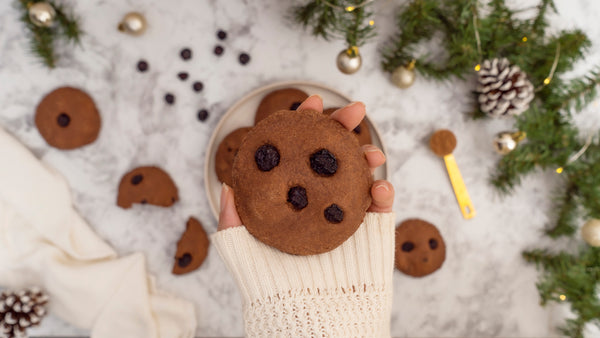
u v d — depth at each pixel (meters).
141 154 0.71
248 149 0.49
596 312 0.66
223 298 0.73
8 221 0.70
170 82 0.71
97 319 0.70
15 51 0.69
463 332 0.75
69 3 0.69
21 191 0.69
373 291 0.49
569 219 0.70
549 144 0.69
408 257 0.71
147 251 0.72
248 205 0.48
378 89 0.72
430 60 0.71
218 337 0.74
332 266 0.50
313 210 0.48
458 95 0.72
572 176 0.68
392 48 0.71
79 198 0.71
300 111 0.49
